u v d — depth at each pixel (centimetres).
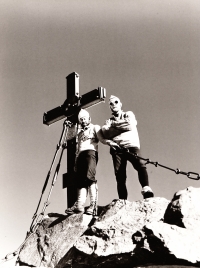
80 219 750
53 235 746
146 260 570
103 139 836
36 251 732
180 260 541
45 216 828
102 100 916
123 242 604
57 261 689
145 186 794
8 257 746
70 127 919
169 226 576
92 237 633
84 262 616
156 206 713
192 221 582
